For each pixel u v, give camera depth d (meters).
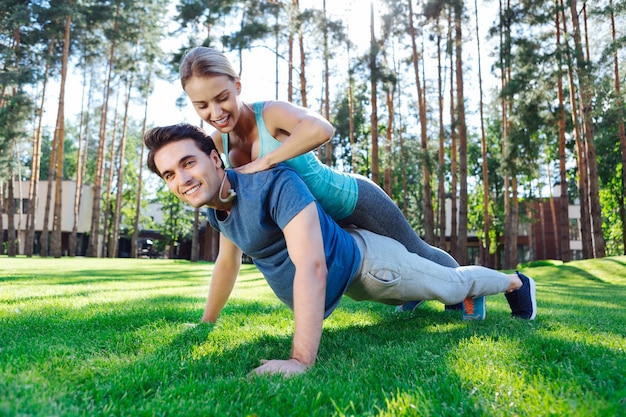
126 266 17.34
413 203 40.16
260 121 2.37
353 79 17.86
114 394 1.48
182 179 2.08
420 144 19.38
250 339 2.58
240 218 2.26
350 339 2.61
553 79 17.48
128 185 41.16
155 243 44.75
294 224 2.12
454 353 2.09
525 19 17.66
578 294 7.48
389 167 19.77
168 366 1.83
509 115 19.55
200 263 24.66
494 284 3.25
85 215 40.03
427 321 3.39
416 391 1.51
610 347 2.22
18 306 3.85
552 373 1.72
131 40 28.69
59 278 8.77
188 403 1.38
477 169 39.03
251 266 20.75
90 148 49.16
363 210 2.73
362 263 2.55
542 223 36.12
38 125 28.11
